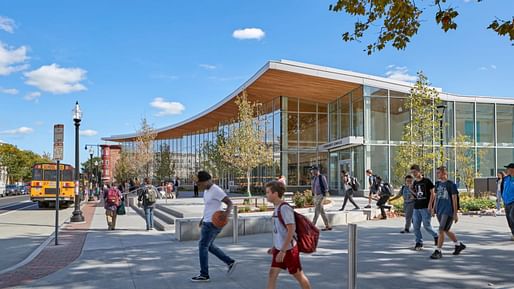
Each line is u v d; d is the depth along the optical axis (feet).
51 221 70.28
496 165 118.52
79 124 68.03
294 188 124.98
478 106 118.73
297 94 121.90
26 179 331.98
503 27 24.13
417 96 82.02
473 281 23.68
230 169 128.88
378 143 107.76
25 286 25.13
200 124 193.47
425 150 81.66
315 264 28.91
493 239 38.86
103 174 188.85
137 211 87.51
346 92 117.19
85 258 33.71
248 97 127.24
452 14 25.58
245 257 32.53
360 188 107.14
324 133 131.13
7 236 50.39
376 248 35.04
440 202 30.42
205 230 25.34
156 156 208.13
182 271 28.17
